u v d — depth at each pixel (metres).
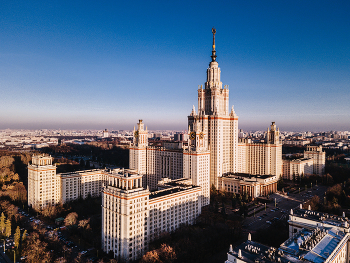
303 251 144.50
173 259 181.50
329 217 191.38
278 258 135.50
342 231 171.12
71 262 192.50
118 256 197.38
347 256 165.38
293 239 162.12
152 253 184.00
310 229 181.50
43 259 188.12
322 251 144.00
